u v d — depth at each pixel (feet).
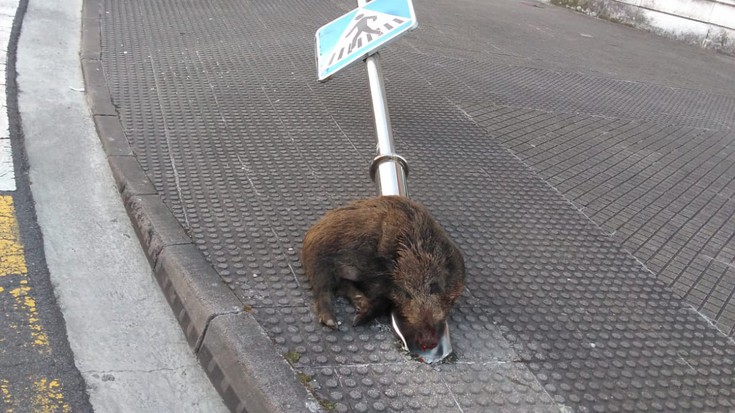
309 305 11.59
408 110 21.54
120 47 23.75
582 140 21.50
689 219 17.15
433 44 30.25
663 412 10.42
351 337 11.00
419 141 19.33
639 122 24.26
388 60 26.55
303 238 13.56
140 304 12.14
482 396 10.21
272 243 13.28
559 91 26.50
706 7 41.88
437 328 10.68
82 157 16.66
